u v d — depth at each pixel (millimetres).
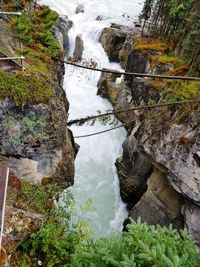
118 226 17234
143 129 16516
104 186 18891
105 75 27266
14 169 9695
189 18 23203
